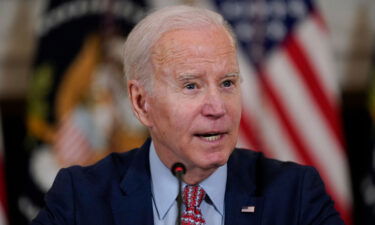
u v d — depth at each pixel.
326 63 10.79
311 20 10.82
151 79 5.37
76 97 10.53
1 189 10.66
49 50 10.55
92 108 10.53
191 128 5.24
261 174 6.07
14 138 12.32
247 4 10.84
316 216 5.70
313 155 10.68
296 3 10.83
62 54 10.55
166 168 5.77
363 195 12.03
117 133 10.55
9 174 12.19
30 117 10.54
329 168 10.70
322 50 10.80
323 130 10.69
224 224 5.66
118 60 10.62
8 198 12.11
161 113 5.36
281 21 10.82
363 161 12.55
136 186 5.87
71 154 10.48
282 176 5.96
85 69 10.57
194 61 5.15
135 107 5.64
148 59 5.36
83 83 10.55
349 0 12.77
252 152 6.45
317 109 10.70
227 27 5.41
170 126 5.32
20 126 12.37
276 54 10.78
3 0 12.23
